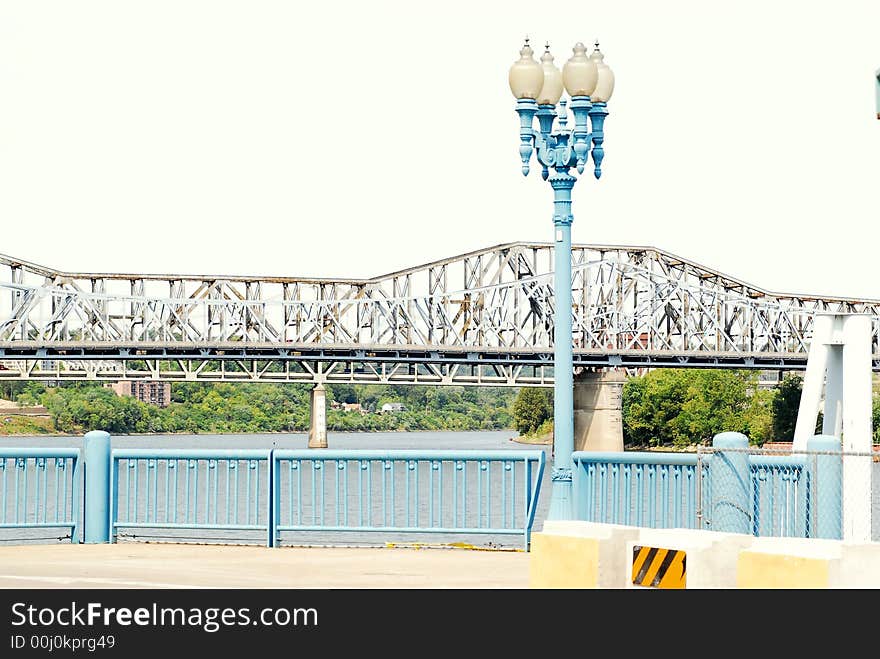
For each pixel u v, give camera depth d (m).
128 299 126.38
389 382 146.12
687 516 19.66
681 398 153.62
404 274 141.50
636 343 155.50
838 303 155.00
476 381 142.25
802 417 28.03
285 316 141.25
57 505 21.81
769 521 18.30
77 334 139.00
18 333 124.38
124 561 19.38
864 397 27.27
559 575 14.87
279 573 18.02
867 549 13.19
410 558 19.98
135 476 21.98
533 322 143.88
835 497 18.11
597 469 20.55
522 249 144.25
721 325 148.88
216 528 21.62
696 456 19.08
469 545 21.38
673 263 148.88
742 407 152.75
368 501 21.45
